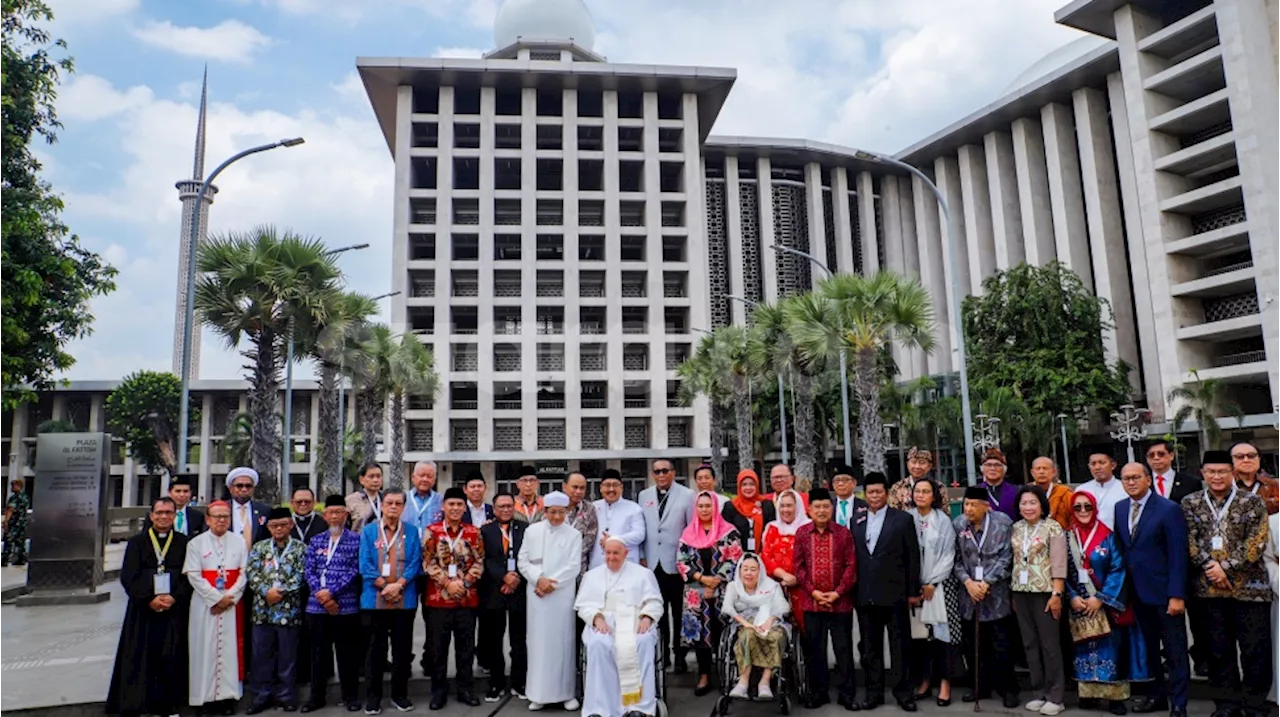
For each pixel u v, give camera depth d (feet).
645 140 184.85
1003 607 24.21
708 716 24.17
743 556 25.20
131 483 212.64
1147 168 152.87
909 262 219.00
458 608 25.43
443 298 169.07
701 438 167.22
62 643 34.99
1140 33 157.79
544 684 24.77
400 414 107.96
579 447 164.55
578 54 209.26
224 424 214.28
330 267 61.98
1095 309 148.56
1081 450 165.99
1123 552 23.24
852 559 24.77
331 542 25.29
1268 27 141.59
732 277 202.18
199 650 24.58
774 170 215.10
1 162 50.37
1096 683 23.17
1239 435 141.28
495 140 188.34
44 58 52.01
